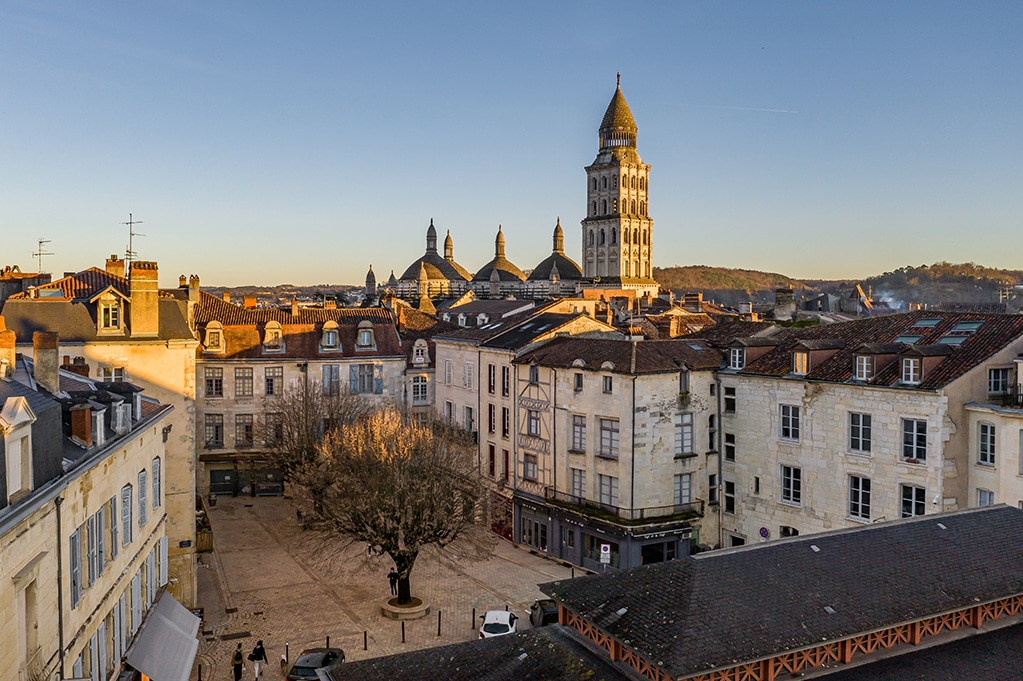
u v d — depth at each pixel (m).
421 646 39.72
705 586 23.02
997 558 26.42
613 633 22.34
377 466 44.34
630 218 177.12
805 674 21.97
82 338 42.38
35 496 19.14
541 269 186.38
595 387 50.62
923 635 24.00
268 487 69.25
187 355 43.56
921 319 45.78
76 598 22.80
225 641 40.06
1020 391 38.16
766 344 49.84
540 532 55.28
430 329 79.81
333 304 133.88
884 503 40.72
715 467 50.84
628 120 180.88
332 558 52.78
